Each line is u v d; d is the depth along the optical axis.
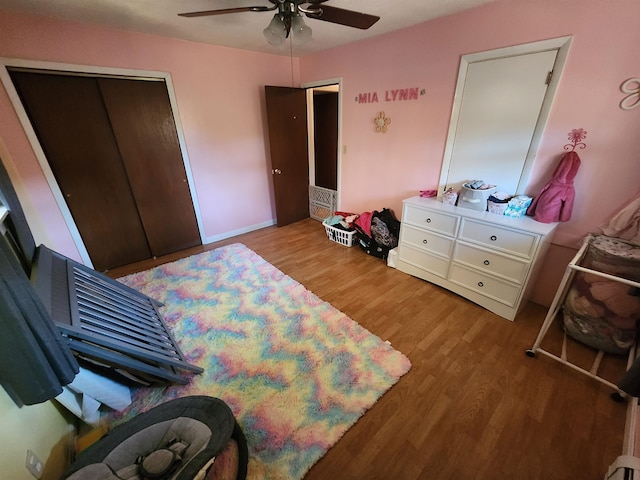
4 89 2.13
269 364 1.76
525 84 1.96
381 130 3.01
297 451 1.29
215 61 3.05
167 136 2.98
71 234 2.69
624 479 1.05
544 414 1.44
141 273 2.83
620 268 1.59
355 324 2.09
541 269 2.19
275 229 4.06
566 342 1.88
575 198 1.92
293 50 3.26
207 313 2.24
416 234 2.58
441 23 2.25
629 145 1.66
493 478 1.20
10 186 1.63
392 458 1.27
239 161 3.60
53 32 2.19
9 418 0.99
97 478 1.06
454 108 2.36
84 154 2.60
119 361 1.38
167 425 1.27
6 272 0.92
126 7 1.99
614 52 1.60
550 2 1.74
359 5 2.00
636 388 1.23
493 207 2.15
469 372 1.69
